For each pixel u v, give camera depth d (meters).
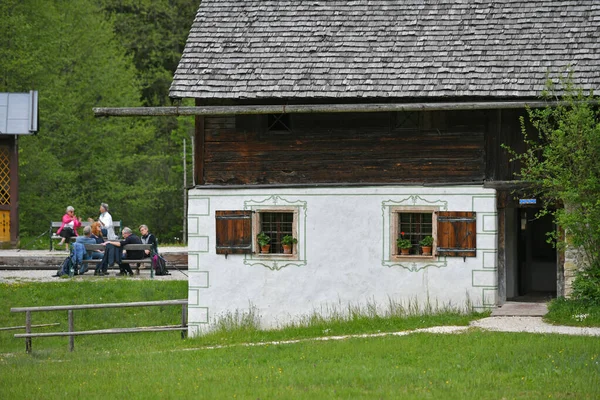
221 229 26.08
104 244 32.56
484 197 24.84
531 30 25.88
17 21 48.56
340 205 25.66
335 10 27.41
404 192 25.33
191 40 26.97
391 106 24.41
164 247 40.41
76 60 55.00
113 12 60.06
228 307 26.06
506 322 23.16
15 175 39.41
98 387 18.25
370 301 25.42
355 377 17.97
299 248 25.80
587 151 22.91
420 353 19.92
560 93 24.16
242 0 28.02
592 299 23.58
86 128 54.66
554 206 25.22
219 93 25.58
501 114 25.11
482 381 17.38
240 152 26.22
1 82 49.94
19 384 18.95
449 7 26.92
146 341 26.12
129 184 57.66
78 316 28.77
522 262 27.58
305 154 25.95
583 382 17.11
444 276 25.03
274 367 19.38
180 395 17.16
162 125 61.75
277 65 26.14
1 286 30.52
